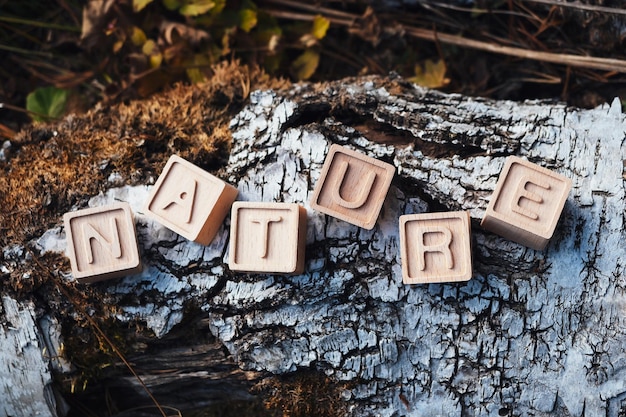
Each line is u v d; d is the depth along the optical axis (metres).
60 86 0.70
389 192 0.57
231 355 0.57
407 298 0.56
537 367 0.55
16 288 0.57
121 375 0.59
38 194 0.58
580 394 0.55
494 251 0.56
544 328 0.55
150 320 0.57
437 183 0.57
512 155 0.56
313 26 0.69
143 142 0.59
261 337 0.57
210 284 0.57
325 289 0.56
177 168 0.57
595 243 0.55
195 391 0.60
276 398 0.57
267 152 0.58
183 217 0.56
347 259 0.57
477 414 0.56
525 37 0.67
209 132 0.60
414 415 0.56
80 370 0.58
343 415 0.57
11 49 0.70
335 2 0.70
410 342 0.56
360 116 0.59
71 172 0.59
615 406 0.55
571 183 0.55
